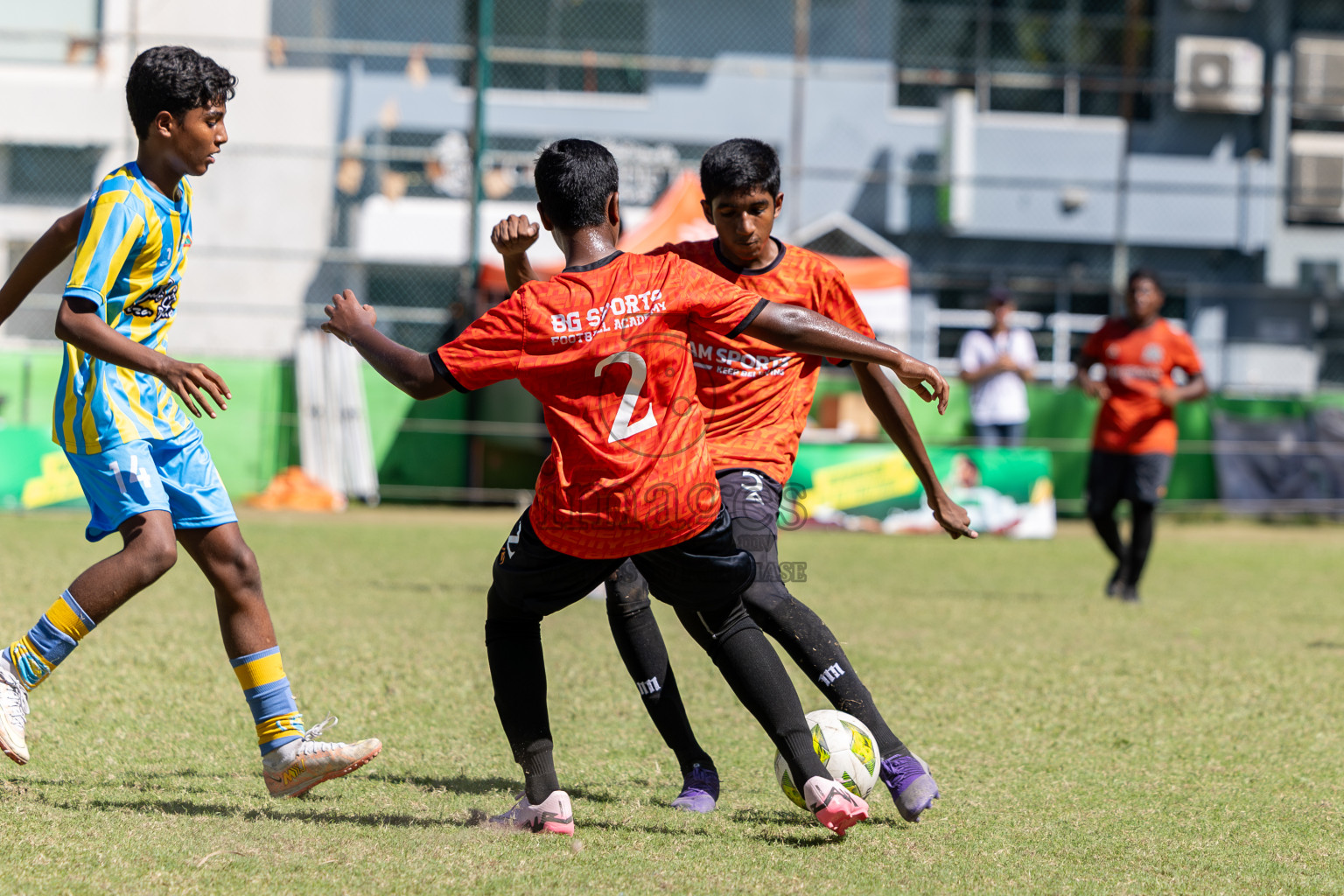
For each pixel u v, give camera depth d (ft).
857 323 44.04
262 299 194.80
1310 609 95.86
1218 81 214.48
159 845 34.40
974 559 126.31
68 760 43.75
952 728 53.31
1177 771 46.93
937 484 43.60
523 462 164.86
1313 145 219.00
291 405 160.56
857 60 215.72
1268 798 43.32
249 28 197.06
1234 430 172.14
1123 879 34.06
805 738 36.40
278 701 39.63
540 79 210.18
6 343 181.68
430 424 163.12
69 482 142.20
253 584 40.01
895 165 216.54
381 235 190.60
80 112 193.77
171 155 38.86
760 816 40.01
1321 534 163.53
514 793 41.91
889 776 39.24
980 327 215.10
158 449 39.29
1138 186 187.62
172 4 195.52
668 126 212.43
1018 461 148.46
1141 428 97.55
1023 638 78.18
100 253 37.14
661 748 48.98
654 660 41.78
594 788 42.93
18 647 37.78
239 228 195.21
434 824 37.68
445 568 106.22
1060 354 217.56
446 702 55.72
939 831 38.45
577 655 68.59
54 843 34.17
